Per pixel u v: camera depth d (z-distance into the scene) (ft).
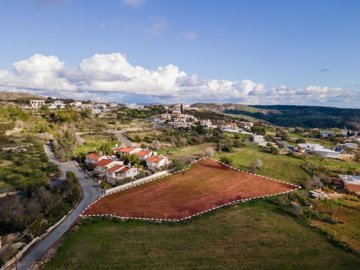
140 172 354.54
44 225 219.00
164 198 296.51
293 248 209.36
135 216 253.03
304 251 206.28
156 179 345.92
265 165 440.45
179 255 195.52
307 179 373.40
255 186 342.85
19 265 179.01
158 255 194.90
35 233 209.36
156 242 212.02
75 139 507.71
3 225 233.96
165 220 247.50
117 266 181.16
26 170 336.90
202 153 474.90
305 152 558.56
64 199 274.57
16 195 277.03
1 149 408.46
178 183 341.21
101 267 179.63
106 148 433.07
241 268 183.32
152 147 508.53
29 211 245.45
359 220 268.82
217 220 252.62
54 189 292.61
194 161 424.46
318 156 534.37
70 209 257.55
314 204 301.02
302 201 305.53
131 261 186.91
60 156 407.64
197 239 217.97
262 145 593.42
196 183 344.69
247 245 210.79
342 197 327.26
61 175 343.05
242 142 595.47
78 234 219.00
